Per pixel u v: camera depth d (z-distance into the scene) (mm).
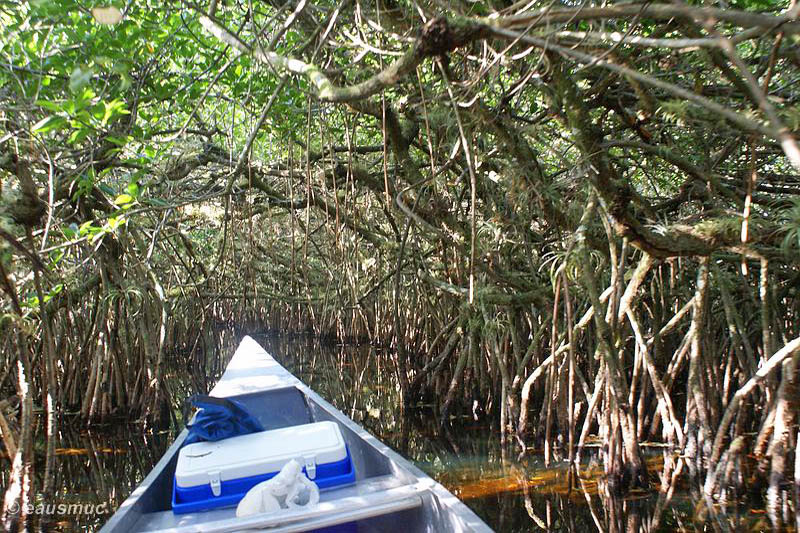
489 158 7500
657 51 6051
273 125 8141
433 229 8016
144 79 6855
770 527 5414
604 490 6441
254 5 6719
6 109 5051
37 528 6082
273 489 4273
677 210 8766
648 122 6906
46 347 6750
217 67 7695
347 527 4027
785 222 6090
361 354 16922
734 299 8711
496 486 6688
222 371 16078
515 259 10078
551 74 5180
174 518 4441
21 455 6184
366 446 5543
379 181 9648
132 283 10438
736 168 8383
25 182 5125
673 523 5559
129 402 10578
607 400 6645
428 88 6707
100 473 7898
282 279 21578
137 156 6781
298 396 7863
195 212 16562
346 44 5488
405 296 15305
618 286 6902
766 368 6043
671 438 7301
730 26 4875
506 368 9359
